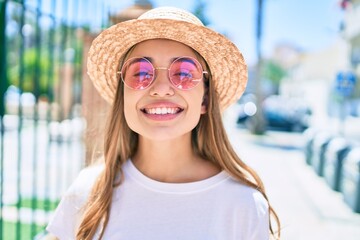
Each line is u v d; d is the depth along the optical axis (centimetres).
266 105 2214
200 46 175
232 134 1806
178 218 164
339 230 580
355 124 2358
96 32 463
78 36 475
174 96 169
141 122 171
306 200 739
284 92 4431
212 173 179
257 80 1953
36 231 451
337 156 804
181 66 168
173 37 171
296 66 4200
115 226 166
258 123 1925
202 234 161
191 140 192
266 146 1504
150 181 172
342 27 2372
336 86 1361
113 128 189
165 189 169
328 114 2639
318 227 589
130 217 166
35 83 399
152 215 166
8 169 791
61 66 473
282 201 729
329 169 852
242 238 164
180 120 170
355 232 574
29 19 428
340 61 2564
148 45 172
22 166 820
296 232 564
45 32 473
